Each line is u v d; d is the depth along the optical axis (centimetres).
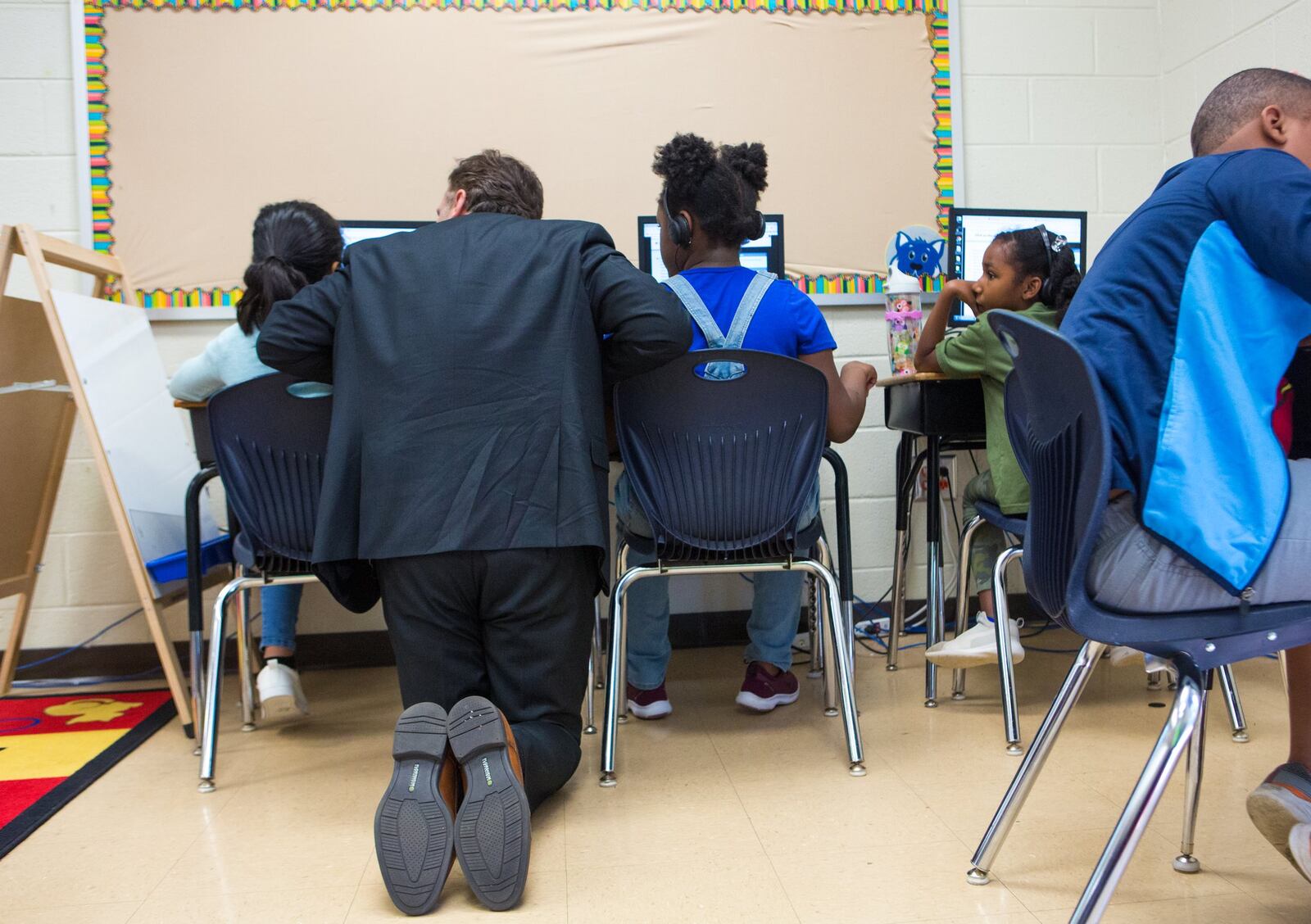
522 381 146
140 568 206
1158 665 112
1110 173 299
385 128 269
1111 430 98
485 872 124
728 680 249
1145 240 105
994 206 294
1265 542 96
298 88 267
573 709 156
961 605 216
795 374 165
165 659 208
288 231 211
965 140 292
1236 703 181
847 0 284
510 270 150
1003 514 199
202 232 265
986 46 293
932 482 222
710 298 189
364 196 269
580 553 151
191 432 261
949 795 160
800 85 283
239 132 266
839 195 285
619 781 173
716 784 169
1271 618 98
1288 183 98
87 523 270
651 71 277
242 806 168
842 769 175
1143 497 99
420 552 143
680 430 167
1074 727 195
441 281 148
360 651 276
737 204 193
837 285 286
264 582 179
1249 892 123
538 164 274
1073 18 296
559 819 155
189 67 264
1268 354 100
